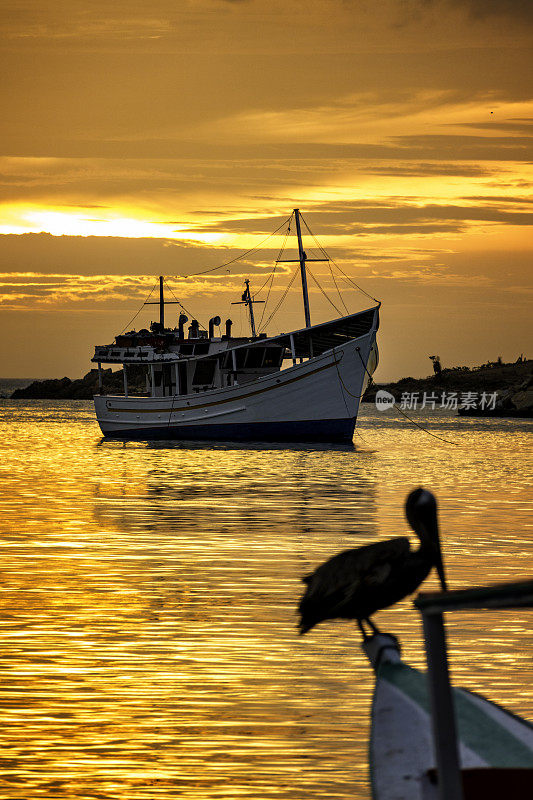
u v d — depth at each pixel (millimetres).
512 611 34156
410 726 14688
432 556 15359
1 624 31859
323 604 15555
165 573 40594
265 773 20266
